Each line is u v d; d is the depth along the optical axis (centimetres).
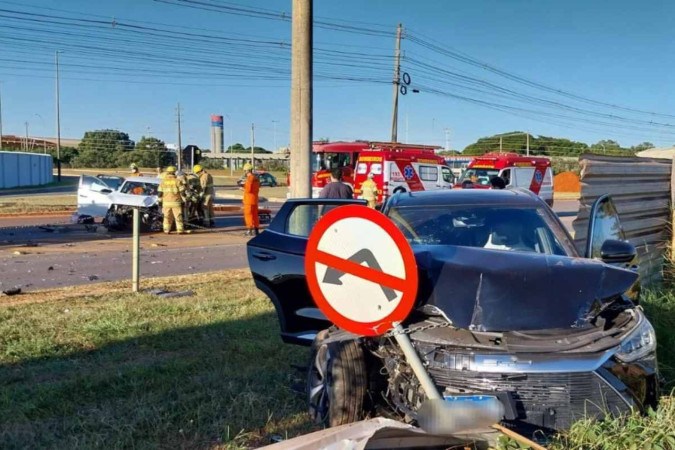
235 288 927
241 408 452
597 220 553
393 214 513
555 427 325
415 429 314
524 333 340
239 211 2708
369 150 2719
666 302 706
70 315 721
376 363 400
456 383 333
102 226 1888
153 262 1234
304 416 443
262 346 612
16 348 592
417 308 366
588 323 349
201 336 651
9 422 427
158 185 1902
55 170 8281
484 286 355
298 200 563
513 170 2984
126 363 560
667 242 908
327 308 346
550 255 411
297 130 991
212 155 9294
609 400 329
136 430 415
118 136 10094
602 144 8219
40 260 1232
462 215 502
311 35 984
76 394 482
